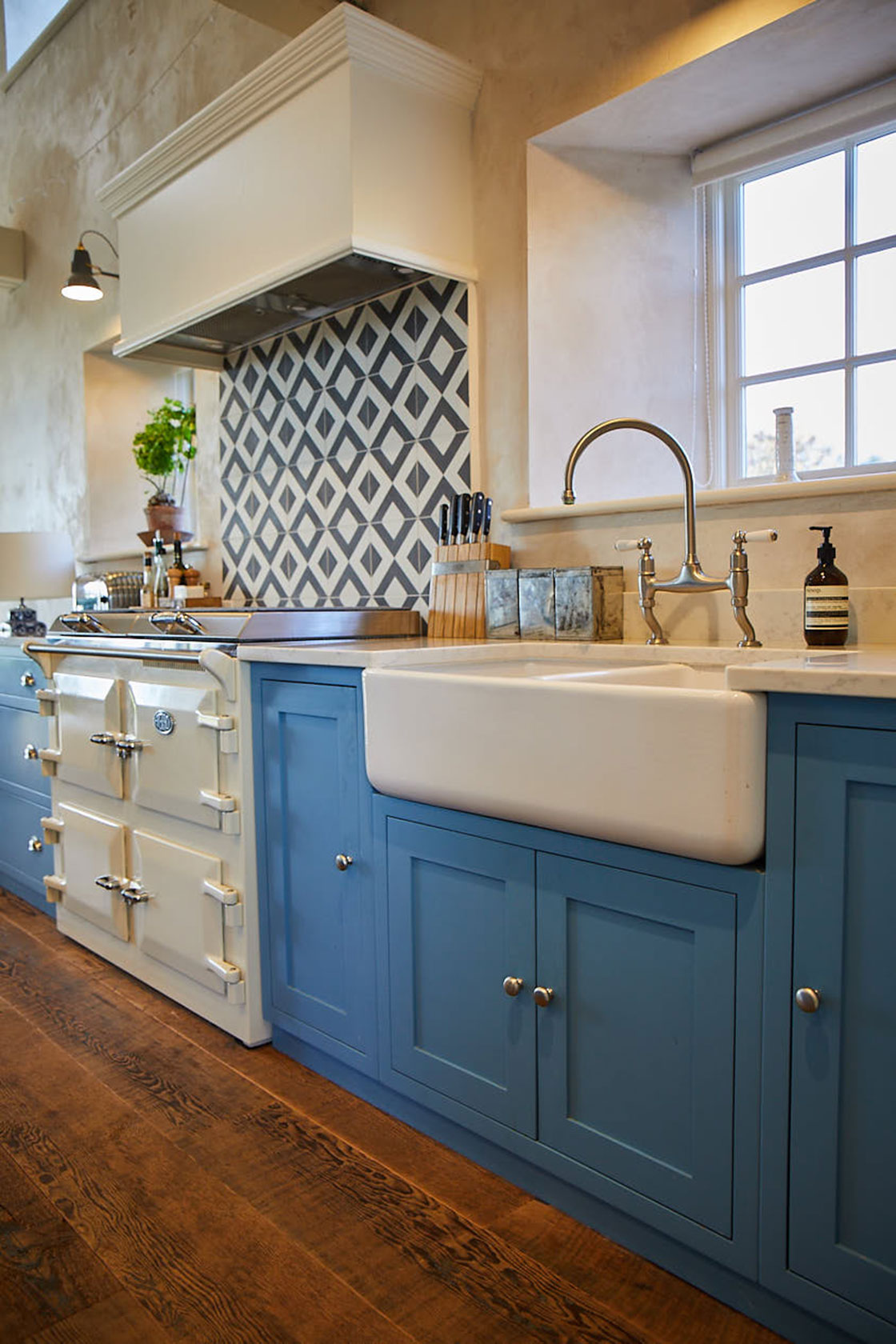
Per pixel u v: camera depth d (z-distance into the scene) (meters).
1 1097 1.94
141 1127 1.82
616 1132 1.40
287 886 2.02
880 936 1.10
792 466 2.04
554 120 2.24
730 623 2.02
